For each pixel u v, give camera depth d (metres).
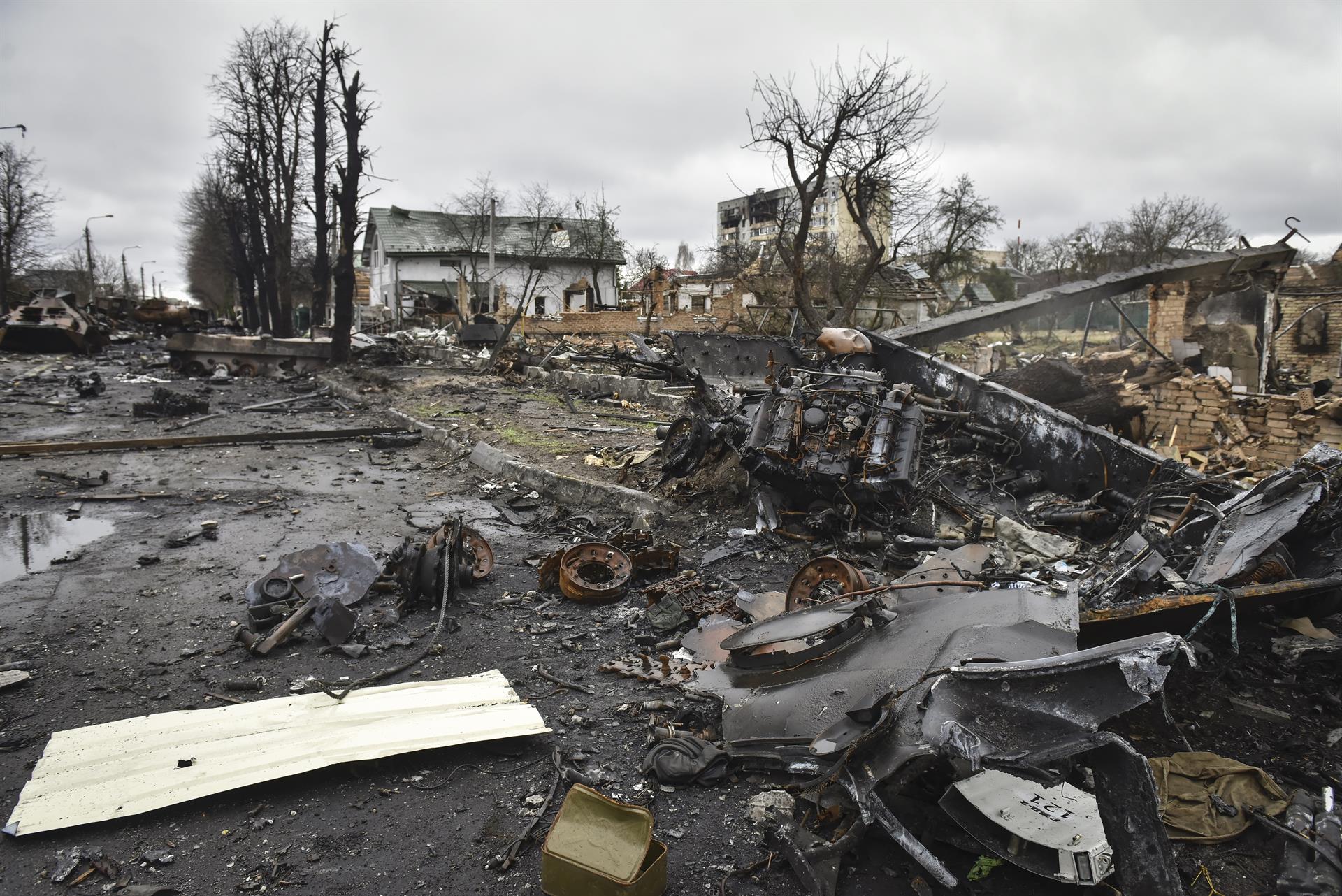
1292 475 5.27
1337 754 3.97
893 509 7.24
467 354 25.75
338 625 5.50
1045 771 2.64
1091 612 4.05
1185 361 14.70
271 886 3.14
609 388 17.91
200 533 8.09
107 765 3.79
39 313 27.22
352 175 23.69
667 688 4.75
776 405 7.82
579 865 2.96
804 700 3.88
